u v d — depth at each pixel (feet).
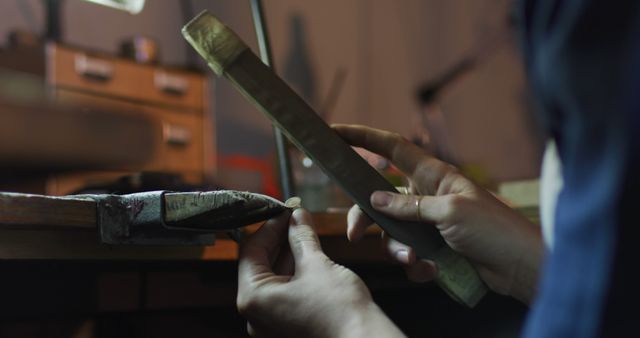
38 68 4.70
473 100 10.53
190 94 5.71
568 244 1.45
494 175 10.69
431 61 10.34
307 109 2.22
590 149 1.44
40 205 2.05
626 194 1.35
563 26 1.45
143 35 7.48
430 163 2.56
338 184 2.34
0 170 3.92
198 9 7.79
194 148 5.67
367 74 9.63
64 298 2.97
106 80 5.11
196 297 3.18
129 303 3.02
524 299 2.49
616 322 1.36
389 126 9.84
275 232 2.29
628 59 1.36
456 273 2.48
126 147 4.78
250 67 2.14
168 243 2.26
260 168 6.75
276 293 2.10
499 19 10.80
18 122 3.99
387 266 3.73
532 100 1.61
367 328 1.98
